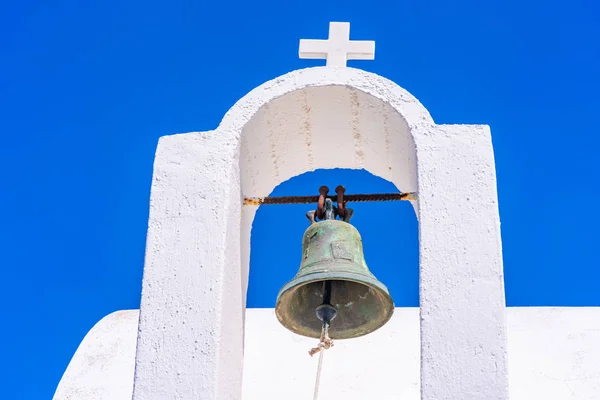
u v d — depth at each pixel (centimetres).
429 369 594
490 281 618
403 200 704
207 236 654
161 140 690
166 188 671
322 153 741
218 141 685
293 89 693
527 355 819
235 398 651
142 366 616
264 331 852
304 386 816
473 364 594
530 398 793
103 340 853
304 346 840
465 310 609
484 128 670
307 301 707
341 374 821
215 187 670
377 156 734
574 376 802
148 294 637
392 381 814
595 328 837
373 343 837
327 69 699
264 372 824
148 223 661
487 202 643
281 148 730
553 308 862
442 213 640
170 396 607
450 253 627
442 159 659
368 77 694
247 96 698
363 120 709
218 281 639
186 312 630
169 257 648
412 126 673
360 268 672
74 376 827
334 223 693
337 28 741
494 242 630
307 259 683
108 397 812
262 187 746
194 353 618
